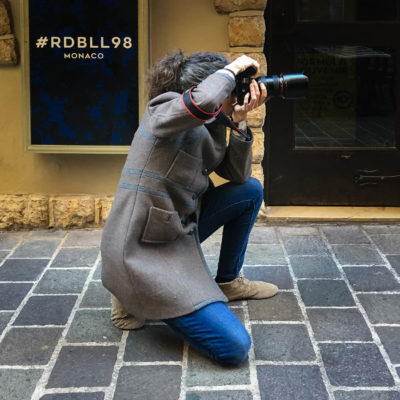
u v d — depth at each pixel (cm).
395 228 401
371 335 261
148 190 230
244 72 231
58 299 300
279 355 246
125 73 379
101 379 230
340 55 420
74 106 383
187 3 390
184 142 231
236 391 221
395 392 220
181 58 235
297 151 433
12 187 411
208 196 273
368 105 427
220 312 234
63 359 245
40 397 219
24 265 346
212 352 234
